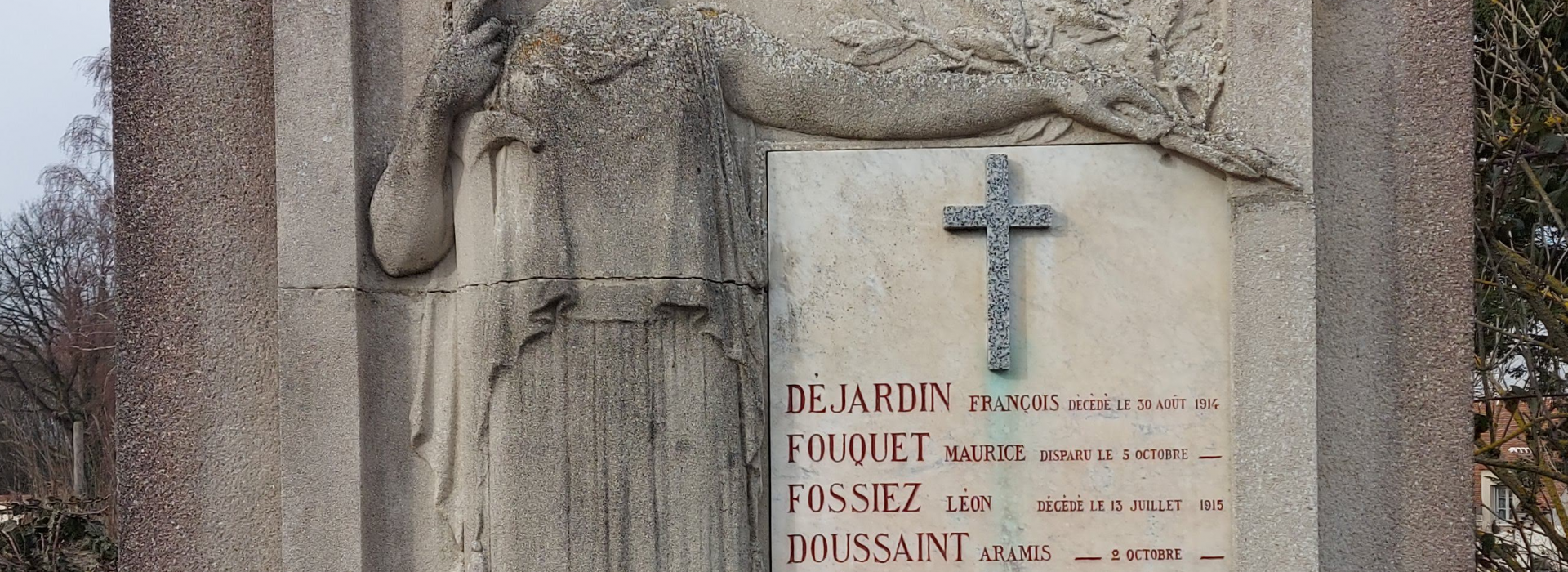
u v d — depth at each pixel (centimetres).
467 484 344
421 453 353
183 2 373
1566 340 477
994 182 343
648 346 336
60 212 1847
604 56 341
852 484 345
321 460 342
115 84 372
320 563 341
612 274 335
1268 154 336
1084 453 343
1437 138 360
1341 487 358
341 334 342
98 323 1675
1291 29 338
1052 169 346
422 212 343
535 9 361
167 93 372
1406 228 359
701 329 338
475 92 340
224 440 369
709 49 349
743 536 340
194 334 369
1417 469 357
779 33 359
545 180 337
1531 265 485
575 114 338
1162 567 341
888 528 345
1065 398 343
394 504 351
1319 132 362
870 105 345
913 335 346
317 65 346
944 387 345
